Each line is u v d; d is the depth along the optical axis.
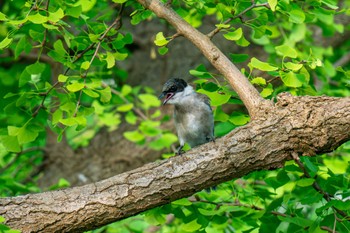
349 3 16.92
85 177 16.73
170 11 9.91
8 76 16.06
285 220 10.05
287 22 14.55
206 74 9.98
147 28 18.14
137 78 17.89
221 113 10.21
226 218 10.72
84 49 9.97
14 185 13.09
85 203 8.80
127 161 16.75
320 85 15.32
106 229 13.10
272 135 8.73
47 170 17.16
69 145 16.91
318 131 8.51
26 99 10.15
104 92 9.55
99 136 17.09
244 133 8.82
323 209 9.16
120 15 10.06
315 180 9.88
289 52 9.70
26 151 16.19
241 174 8.92
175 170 8.85
